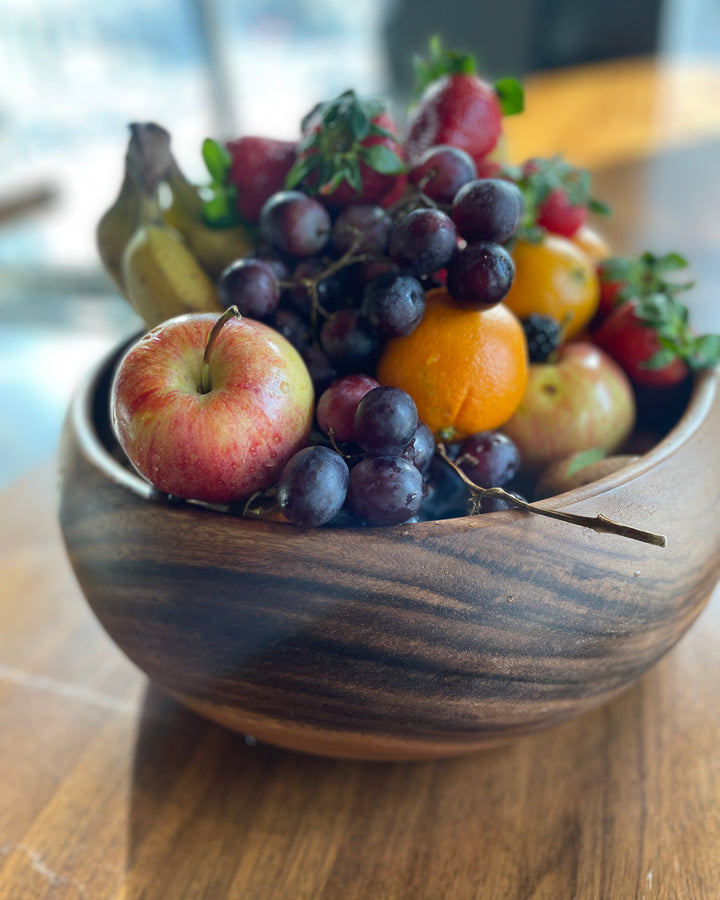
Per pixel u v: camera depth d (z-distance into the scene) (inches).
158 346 10.5
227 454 9.8
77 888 10.9
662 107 46.5
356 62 93.2
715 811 11.1
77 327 55.4
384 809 11.6
